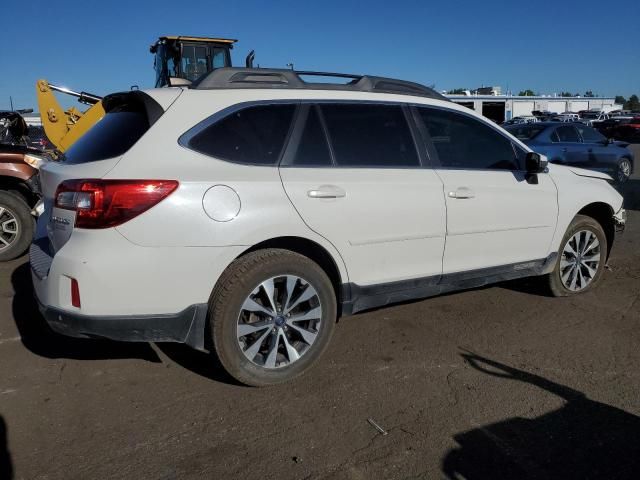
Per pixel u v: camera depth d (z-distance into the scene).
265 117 3.38
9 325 4.26
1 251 5.94
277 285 3.31
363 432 2.91
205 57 11.48
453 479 2.55
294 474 2.57
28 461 2.63
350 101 3.71
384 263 3.69
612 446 2.81
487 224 4.16
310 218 3.31
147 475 2.55
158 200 2.90
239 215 3.08
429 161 3.95
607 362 3.76
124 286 2.89
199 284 3.04
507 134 4.50
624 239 7.78
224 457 2.69
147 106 3.17
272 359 3.31
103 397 3.23
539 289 5.18
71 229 2.95
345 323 4.41
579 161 12.12
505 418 3.05
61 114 10.15
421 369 3.62
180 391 3.31
